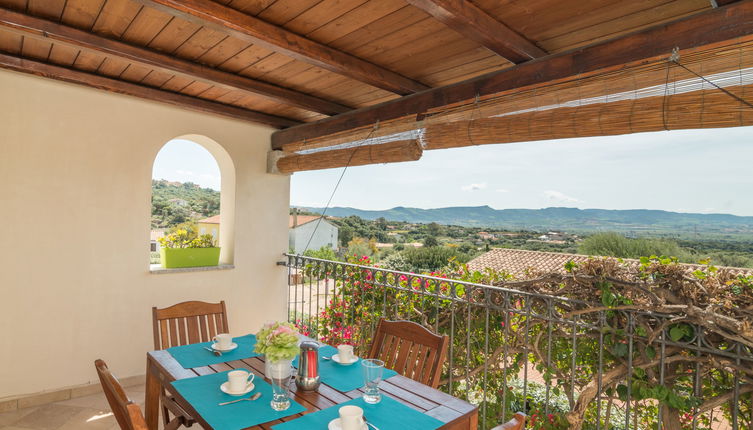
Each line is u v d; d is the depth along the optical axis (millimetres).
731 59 1630
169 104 3625
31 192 3094
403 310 3400
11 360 3027
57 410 3020
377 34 2299
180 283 3811
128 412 1054
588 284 2270
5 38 2551
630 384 2045
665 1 1808
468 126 2543
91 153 3334
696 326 1901
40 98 3117
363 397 1628
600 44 2029
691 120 1725
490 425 3008
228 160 4148
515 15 1977
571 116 2088
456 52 2498
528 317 2371
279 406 1513
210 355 2117
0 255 2986
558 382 2469
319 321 4043
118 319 3477
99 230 3379
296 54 2346
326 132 3693
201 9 1927
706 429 2154
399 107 3055
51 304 3182
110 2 2068
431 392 1724
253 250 4285
